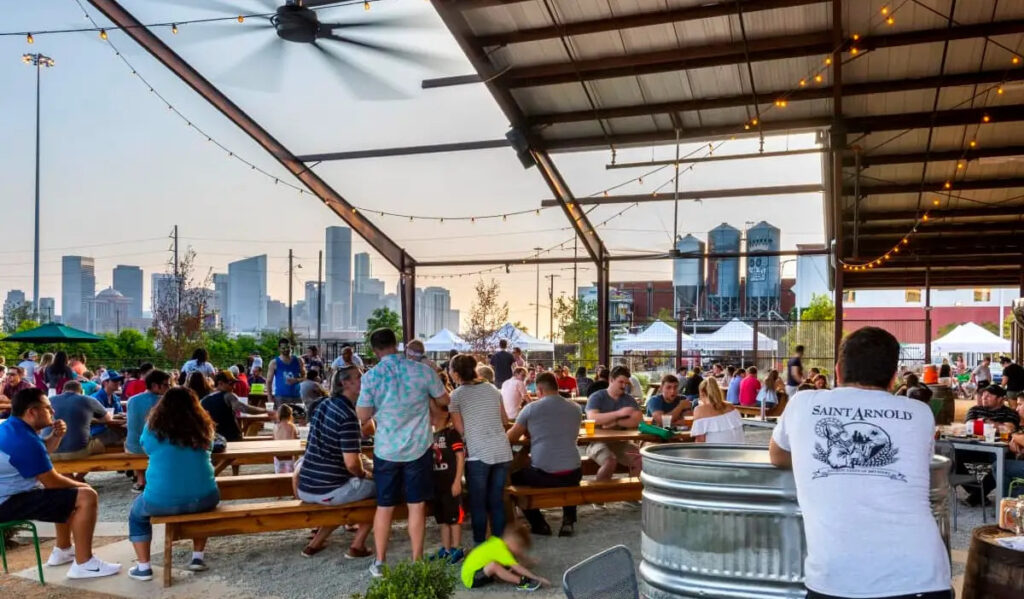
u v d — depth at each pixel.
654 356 23.08
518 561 5.27
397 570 3.66
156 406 5.40
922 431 2.48
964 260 19.70
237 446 7.33
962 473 7.52
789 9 12.01
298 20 9.27
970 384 23.38
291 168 16.73
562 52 13.57
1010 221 17.62
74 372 12.75
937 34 11.86
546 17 12.73
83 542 5.39
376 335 5.44
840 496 2.43
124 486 9.19
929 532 2.40
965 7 11.52
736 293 50.47
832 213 16.55
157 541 6.50
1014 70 12.56
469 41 13.08
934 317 47.09
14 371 11.05
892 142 14.73
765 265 52.75
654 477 3.91
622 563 2.84
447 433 5.76
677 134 15.13
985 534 3.62
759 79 13.73
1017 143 14.62
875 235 18.31
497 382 14.12
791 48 12.70
